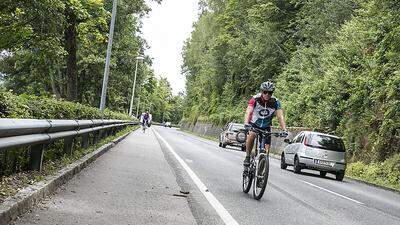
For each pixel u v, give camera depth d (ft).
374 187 57.47
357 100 81.10
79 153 37.83
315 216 26.45
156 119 532.32
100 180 29.60
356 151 81.35
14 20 63.98
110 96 152.56
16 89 132.16
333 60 95.96
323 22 125.39
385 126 72.18
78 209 20.39
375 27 66.59
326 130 93.66
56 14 65.62
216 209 24.81
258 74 166.09
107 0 100.94
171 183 32.58
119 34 112.27
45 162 29.30
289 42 158.40
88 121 38.88
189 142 110.83
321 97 101.19
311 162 59.36
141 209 22.31
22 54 108.17
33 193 19.49
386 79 71.97
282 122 30.07
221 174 42.86
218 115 207.10
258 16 166.71
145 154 54.80
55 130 26.73
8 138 18.89
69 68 87.71
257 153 31.65
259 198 29.30
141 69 174.70
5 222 15.93
